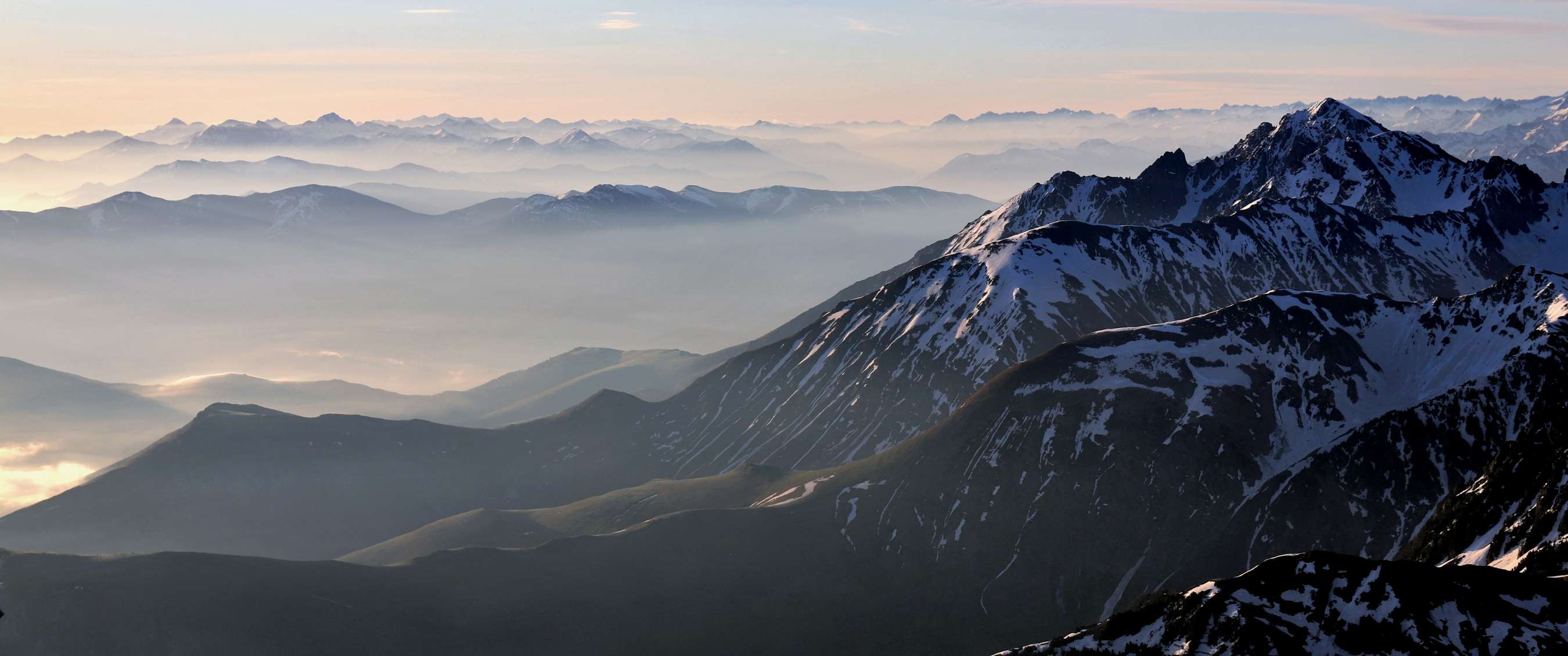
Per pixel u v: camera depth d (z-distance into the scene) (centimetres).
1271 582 11419
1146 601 12244
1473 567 11112
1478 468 18062
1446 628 10469
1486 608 10538
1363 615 10788
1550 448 14775
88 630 15525
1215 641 11069
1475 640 10331
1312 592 11188
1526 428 16112
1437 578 10900
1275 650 10681
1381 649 10494
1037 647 12412
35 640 15412
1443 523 15625
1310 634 10831
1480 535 14738
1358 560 11306
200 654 15462
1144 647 11619
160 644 15512
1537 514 13800
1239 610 11144
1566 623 10288
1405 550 16188
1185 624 11456
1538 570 12488
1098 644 12012
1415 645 10412
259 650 15625
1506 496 14875
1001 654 12719
